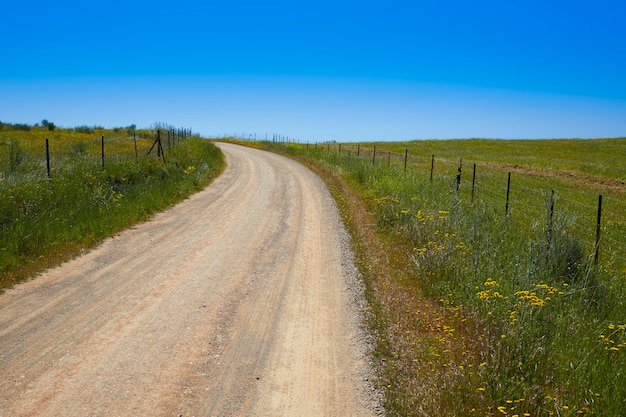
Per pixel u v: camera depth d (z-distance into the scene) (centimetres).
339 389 549
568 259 882
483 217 1245
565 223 1002
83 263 988
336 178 2548
